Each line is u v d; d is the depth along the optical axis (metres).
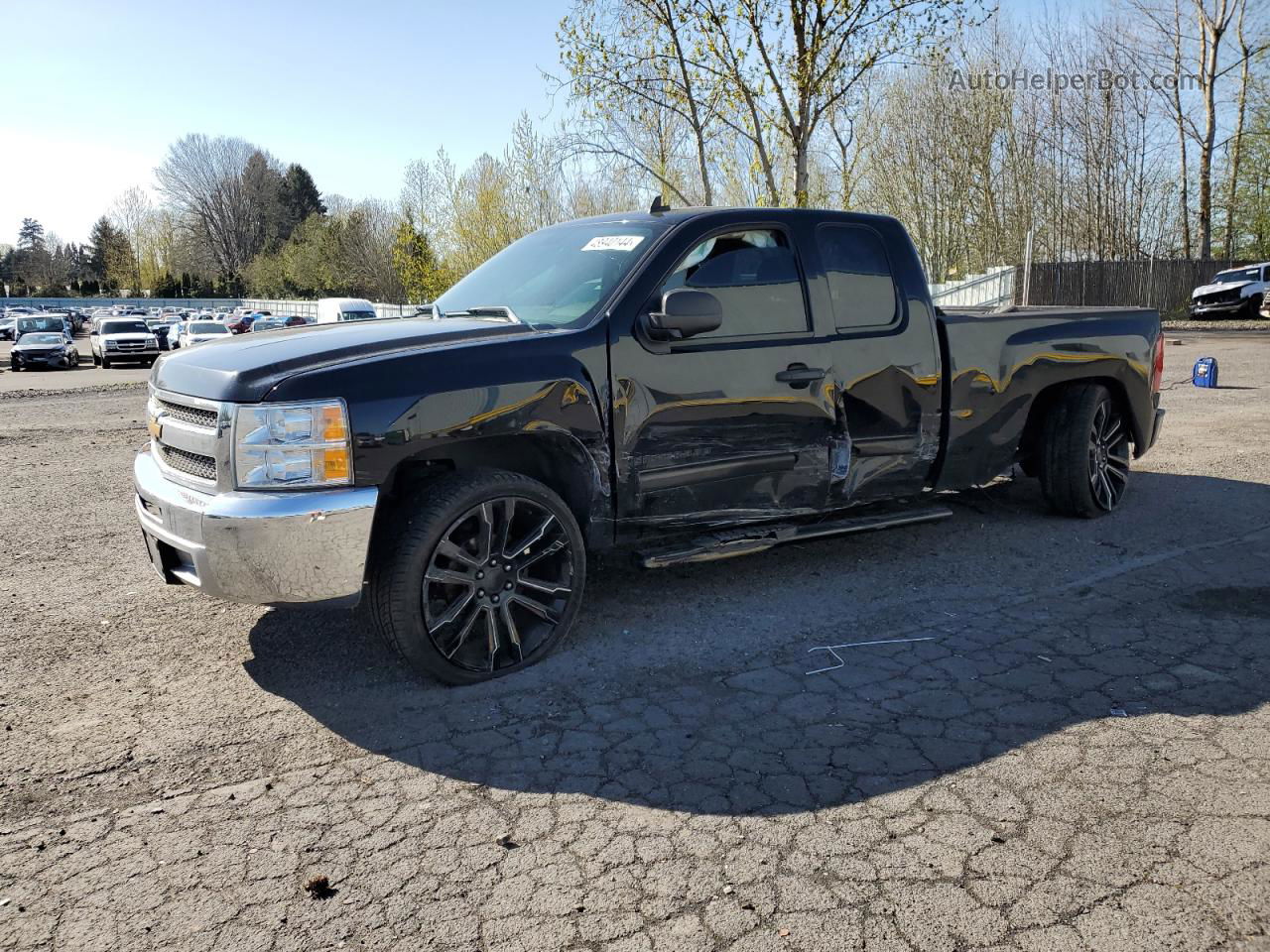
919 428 5.00
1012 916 2.33
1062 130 33.47
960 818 2.76
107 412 14.49
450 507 3.58
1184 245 35.81
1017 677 3.72
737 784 2.98
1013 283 28.97
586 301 4.16
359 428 3.42
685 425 4.19
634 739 3.29
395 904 2.43
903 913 2.35
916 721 3.38
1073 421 5.80
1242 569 4.98
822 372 4.56
